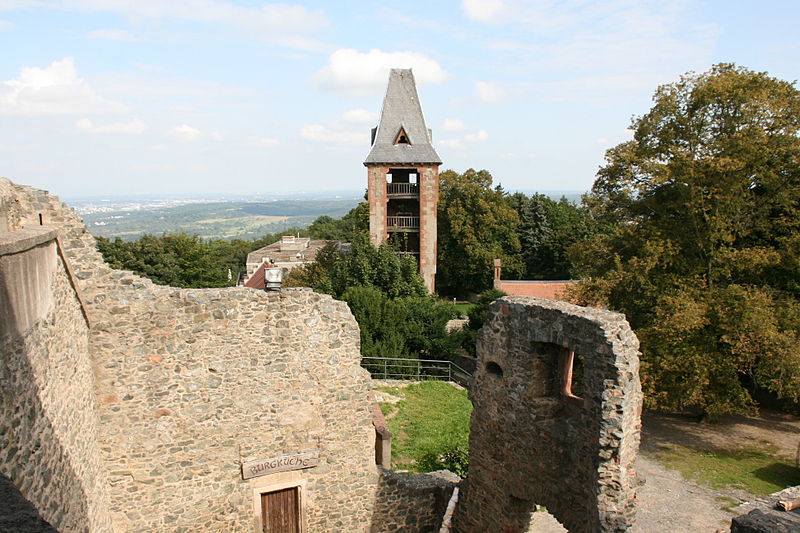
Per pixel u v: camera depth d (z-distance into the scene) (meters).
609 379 8.37
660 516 14.72
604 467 8.44
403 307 26.97
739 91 20.30
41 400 7.05
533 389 9.90
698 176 20.42
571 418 9.26
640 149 23.25
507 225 54.94
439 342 26.72
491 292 30.72
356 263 30.17
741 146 19.69
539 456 9.80
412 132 38.94
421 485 12.90
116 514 10.58
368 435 12.26
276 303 11.26
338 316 11.75
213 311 10.83
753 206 21.73
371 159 37.75
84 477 8.91
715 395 19.39
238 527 11.48
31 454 6.57
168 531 10.93
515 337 10.15
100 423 10.24
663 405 19.73
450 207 53.28
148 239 57.38
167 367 10.62
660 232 22.00
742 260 20.11
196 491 11.06
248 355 11.16
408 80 40.22
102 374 10.18
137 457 10.58
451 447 16.50
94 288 9.95
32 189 9.05
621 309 22.08
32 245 6.84
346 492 12.23
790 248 20.09
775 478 17.11
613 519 8.40
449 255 54.88
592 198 26.33
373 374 24.52
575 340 8.97
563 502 9.42
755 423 22.08
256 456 11.43
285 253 57.09
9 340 6.05
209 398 10.96
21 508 3.91
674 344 19.28
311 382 11.67
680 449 19.52
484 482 11.16
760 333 18.19
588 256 25.42
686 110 22.36
